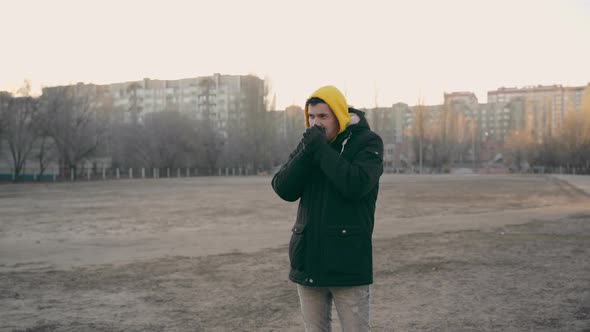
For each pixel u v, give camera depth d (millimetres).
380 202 20688
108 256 8984
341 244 2523
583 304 5527
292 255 2658
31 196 25734
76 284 6816
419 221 14008
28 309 5578
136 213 16812
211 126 74375
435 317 5102
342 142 2705
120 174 61750
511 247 9500
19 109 45812
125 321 5098
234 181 48125
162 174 64062
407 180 47844
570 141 79562
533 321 4930
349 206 2572
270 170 81750
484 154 133000
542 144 93500
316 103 2666
